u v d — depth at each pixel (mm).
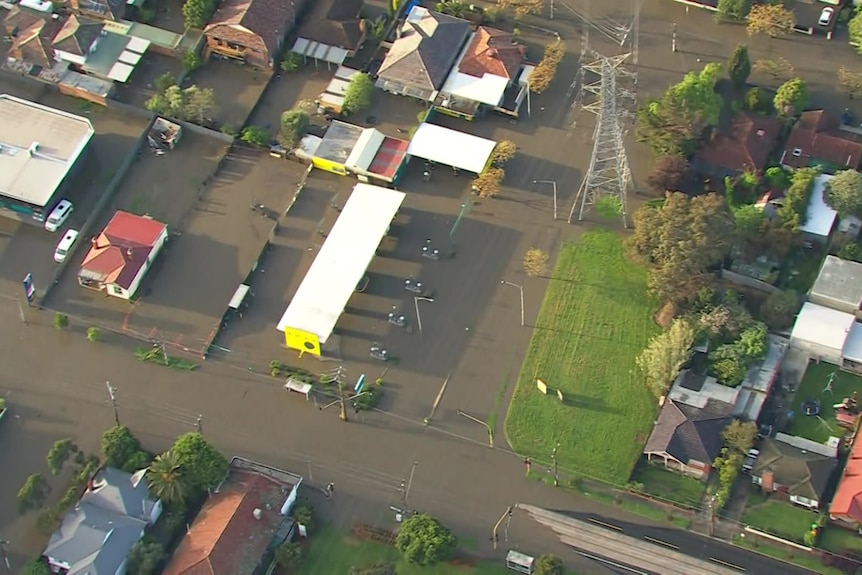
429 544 196625
